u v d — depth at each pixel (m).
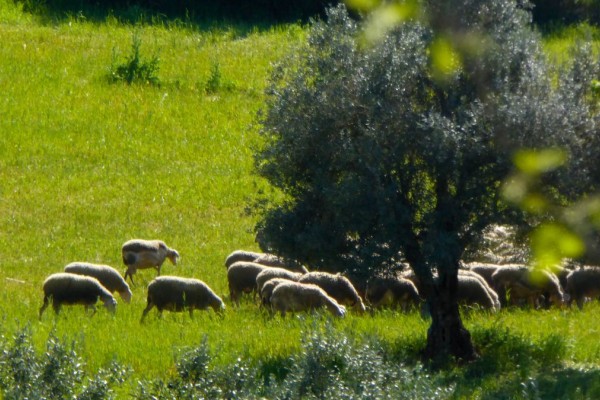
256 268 71.81
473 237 50.31
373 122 50.09
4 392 38.16
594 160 49.91
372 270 49.75
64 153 110.00
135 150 112.88
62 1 162.62
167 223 94.62
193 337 57.53
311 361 40.97
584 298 71.12
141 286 78.00
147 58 139.62
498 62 51.03
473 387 48.22
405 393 38.50
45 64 134.00
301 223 52.09
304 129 51.47
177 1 168.50
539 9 172.62
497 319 61.53
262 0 170.62
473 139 48.84
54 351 40.34
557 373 51.09
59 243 87.50
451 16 50.62
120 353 52.81
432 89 51.75
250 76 137.75
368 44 52.00
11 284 75.88
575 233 48.47
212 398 38.28
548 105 49.38
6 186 100.19
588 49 53.97
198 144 116.06
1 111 118.12
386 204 49.19
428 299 53.41
